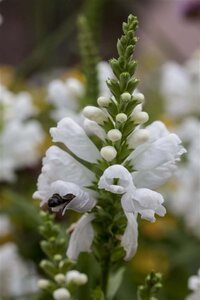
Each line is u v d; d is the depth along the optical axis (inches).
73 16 39.4
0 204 33.0
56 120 29.1
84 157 14.9
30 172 35.5
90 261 20.4
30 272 30.7
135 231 14.2
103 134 14.6
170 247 33.1
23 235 33.1
